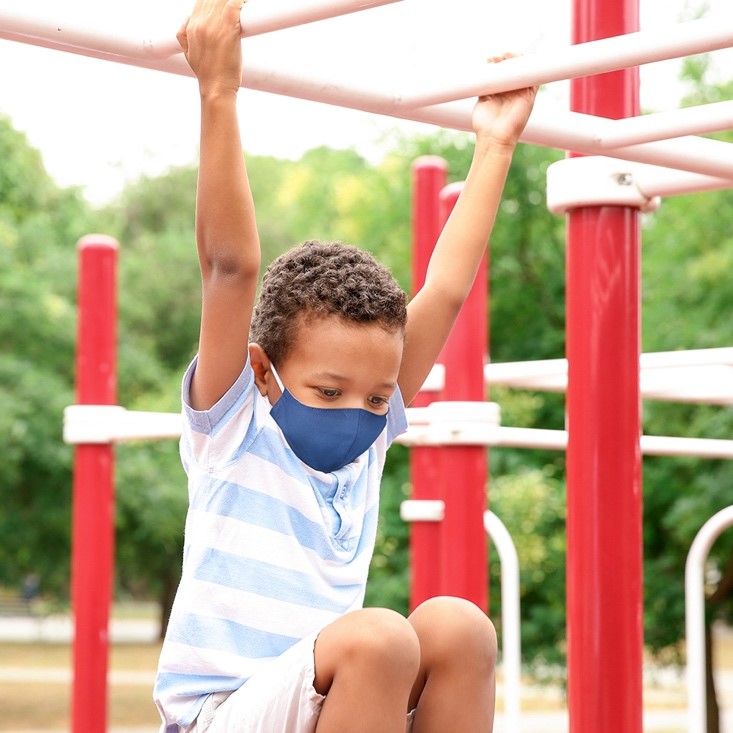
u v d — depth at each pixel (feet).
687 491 28.94
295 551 5.54
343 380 5.45
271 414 5.60
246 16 5.01
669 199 29.07
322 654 4.95
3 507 39.99
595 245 6.65
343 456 5.56
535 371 9.92
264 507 5.55
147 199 64.54
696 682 11.19
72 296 42.68
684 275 27.58
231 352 5.42
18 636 76.33
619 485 6.51
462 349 9.90
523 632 28.63
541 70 5.32
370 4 4.63
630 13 6.59
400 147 38.86
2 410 37.63
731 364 8.95
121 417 12.64
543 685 30.63
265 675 5.19
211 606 5.49
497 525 11.38
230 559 5.51
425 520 12.30
